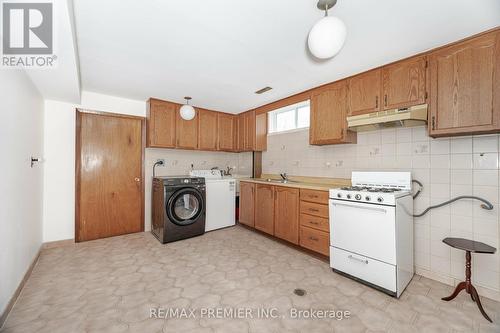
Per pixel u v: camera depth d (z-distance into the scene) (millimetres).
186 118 3365
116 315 1630
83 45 1964
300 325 1544
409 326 1537
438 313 1671
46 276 2186
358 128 2584
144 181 3668
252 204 3672
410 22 1625
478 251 1651
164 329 1497
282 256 2701
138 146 3619
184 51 2072
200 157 4359
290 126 3854
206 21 1635
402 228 1985
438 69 1930
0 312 1520
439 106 1915
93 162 3232
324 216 2543
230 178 4121
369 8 1483
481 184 1936
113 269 2342
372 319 1605
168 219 3148
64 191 3027
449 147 2100
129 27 1704
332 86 2771
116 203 3420
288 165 3764
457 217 2055
